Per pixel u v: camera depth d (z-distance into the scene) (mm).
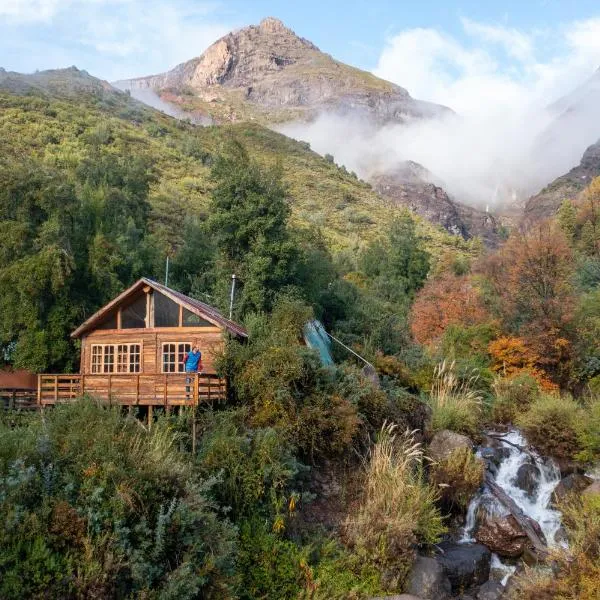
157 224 56281
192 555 13820
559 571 17469
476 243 141625
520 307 39281
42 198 32562
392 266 67062
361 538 18141
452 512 22266
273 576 16266
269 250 32156
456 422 26766
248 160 34531
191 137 142000
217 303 32750
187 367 21781
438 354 37062
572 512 19641
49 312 30484
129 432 15984
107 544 12891
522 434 28094
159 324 24750
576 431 26609
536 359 36344
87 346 25688
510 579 19578
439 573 18234
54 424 16078
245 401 21328
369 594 17125
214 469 17234
